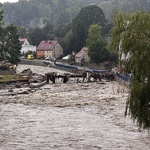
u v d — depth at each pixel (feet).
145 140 109.81
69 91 273.75
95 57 536.01
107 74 385.91
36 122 140.26
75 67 514.27
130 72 62.54
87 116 154.81
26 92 247.70
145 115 61.16
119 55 62.23
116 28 62.34
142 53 59.77
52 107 183.32
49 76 349.61
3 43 501.15
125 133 119.55
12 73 444.96
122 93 251.39
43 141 109.09
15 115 157.17
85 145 104.37
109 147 102.12
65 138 112.98
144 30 60.85
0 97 222.07
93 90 282.77
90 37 554.46
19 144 105.40
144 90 60.34
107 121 141.59
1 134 118.32
